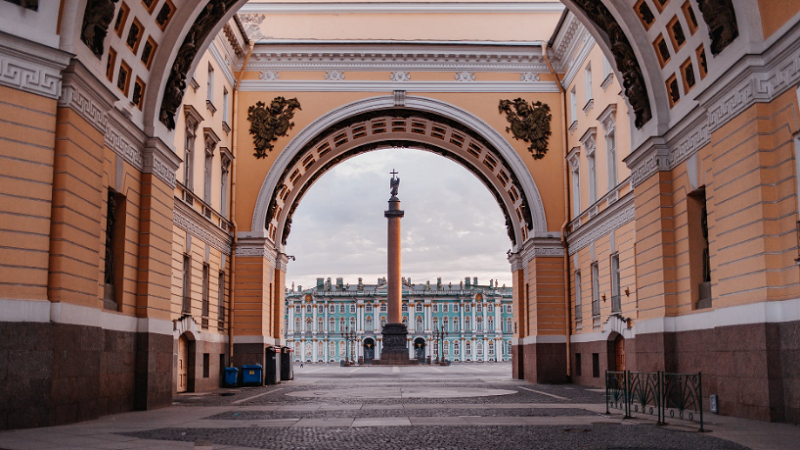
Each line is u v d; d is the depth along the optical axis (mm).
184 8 18469
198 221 27484
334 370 65812
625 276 25984
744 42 14891
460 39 35719
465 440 11352
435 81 34500
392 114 35062
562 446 10680
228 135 33344
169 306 19797
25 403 12828
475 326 125188
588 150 31094
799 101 13656
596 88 29703
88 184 14922
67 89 14094
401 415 15875
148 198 18609
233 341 32719
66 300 13875
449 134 36625
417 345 125438
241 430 12852
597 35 21438
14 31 13281
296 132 34031
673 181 19141
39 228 13461
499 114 34656
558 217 34406
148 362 17938
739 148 15266
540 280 34094
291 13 35656
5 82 13234
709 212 17078
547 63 34531
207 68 29375
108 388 16172
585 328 31547
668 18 17984
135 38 17219
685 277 18281
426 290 129750
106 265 16984
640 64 19719
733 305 15461
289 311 126625
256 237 33250
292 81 34281
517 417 15250
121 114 16938
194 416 15906
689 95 18109
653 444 10898
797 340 13523
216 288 30672
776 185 14438
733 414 15312
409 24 35750
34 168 13492
